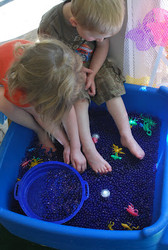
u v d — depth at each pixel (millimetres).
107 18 907
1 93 1018
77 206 1017
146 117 1279
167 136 1076
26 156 1164
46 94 819
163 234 877
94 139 1199
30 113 1084
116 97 1152
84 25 947
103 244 825
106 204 1032
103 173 1099
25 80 814
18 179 1104
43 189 1059
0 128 1354
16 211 1034
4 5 2029
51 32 1097
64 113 914
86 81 1152
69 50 863
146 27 1011
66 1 1058
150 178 1094
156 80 1263
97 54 1168
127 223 992
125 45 1131
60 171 1088
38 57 799
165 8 1028
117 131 1241
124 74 1261
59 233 813
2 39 1771
